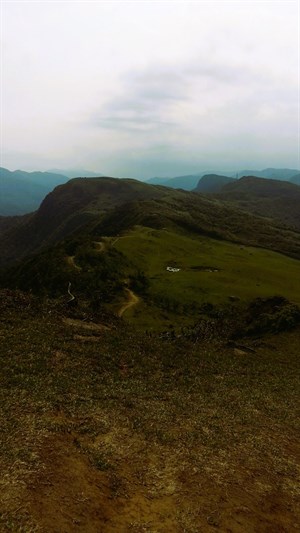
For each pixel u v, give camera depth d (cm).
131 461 1630
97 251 11381
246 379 3162
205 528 1337
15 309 3372
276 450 2041
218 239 15862
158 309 8194
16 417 1702
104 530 1216
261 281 9988
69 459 1504
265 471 1808
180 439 1903
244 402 2639
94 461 1546
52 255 11919
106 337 3275
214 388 2800
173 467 1655
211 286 9238
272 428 2323
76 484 1373
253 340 4925
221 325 6119
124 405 2136
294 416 2577
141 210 18550
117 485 1448
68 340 2948
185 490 1516
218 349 4000
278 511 1546
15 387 1994
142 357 3030
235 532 1359
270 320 5334
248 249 14525
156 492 1474
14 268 14662
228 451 1905
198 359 3391
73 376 2341
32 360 2394
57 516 1198
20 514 1154
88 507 1285
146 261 11406
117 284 9469
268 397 2836
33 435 1588
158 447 1783
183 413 2228
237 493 1578
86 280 9688
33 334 2841
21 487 1269
